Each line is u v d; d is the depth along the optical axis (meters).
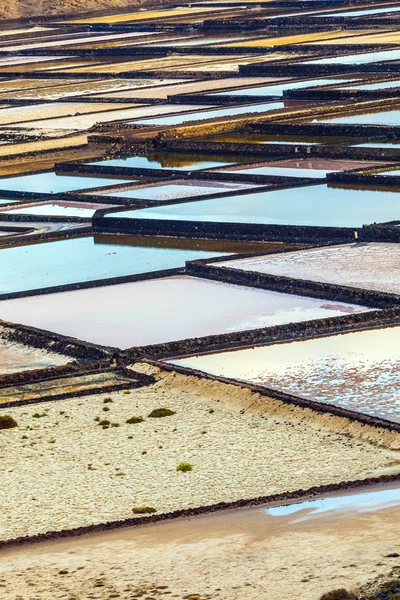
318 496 35.19
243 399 44.38
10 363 52.84
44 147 118.19
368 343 50.12
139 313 57.88
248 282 61.34
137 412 44.97
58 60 193.25
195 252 75.81
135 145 111.31
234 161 103.06
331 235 72.69
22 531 35.03
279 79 143.00
